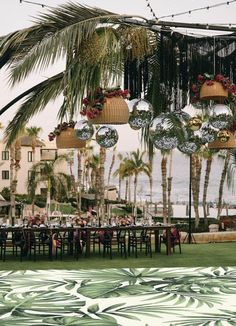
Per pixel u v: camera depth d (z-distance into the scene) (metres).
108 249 12.77
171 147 4.06
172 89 4.66
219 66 4.58
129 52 5.07
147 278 2.05
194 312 1.56
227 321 1.47
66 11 4.90
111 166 63.50
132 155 49.56
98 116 3.68
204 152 30.81
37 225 11.47
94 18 4.78
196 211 28.89
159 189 113.12
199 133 4.16
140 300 1.70
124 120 3.71
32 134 45.47
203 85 3.92
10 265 9.89
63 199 46.81
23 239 10.60
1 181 52.50
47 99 6.50
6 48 4.90
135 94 5.10
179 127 3.99
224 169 33.78
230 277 2.08
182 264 10.00
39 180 36.97
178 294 1.78
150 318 1.50
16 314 1.54
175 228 12.09
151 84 5.32
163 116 4.00
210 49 4.59
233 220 20.03
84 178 54.81
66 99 5.13
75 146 4.31
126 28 5.10
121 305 1.64
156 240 12.37
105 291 1.82
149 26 4.57
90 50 4.84
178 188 119.31
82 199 47.91
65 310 1.58
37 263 10.19
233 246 13.88
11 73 4.84
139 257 11.23
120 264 10.02
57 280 2.02
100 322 1.46
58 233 11.26
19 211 39.81
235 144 4.45
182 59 4.60
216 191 106.38
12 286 1.91
